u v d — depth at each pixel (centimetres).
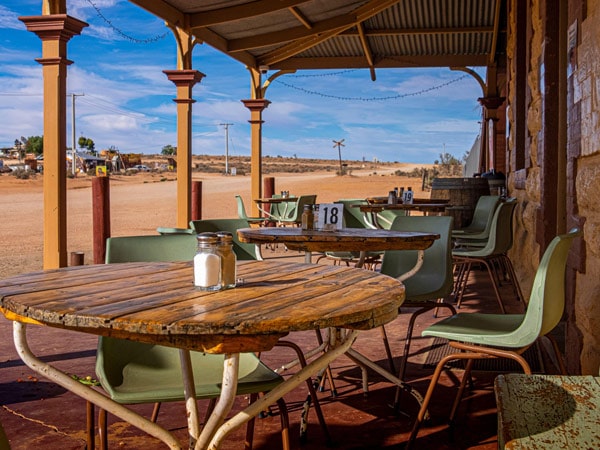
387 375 298
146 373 216
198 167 7006
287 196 1288
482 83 1470
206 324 141
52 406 311
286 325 144
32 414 301
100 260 689
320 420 264
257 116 1338
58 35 606
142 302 164
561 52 461
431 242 329
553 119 465
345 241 322
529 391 179
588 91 287
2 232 1394
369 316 157
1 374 362
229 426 158
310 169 7544
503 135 1528
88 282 197
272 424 288
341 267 237
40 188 3378
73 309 154
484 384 341
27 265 884
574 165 321
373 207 679
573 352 306
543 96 471
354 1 1038
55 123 612
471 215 915
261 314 150
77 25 623
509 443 148
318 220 364
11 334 455
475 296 622
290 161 10238
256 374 204
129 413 169
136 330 142
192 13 955
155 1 870
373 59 1449
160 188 3491
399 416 296
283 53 1286
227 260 185
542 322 223
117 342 219
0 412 303
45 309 154
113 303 162
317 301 167
